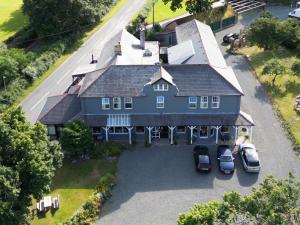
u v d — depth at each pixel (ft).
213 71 232.12
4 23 419.95
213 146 232.73
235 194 149.79
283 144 231.71
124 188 205.67
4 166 161.27
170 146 233.14
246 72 302.04
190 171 215.51
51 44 353.92
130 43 284.20
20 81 293.84
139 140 237.86
